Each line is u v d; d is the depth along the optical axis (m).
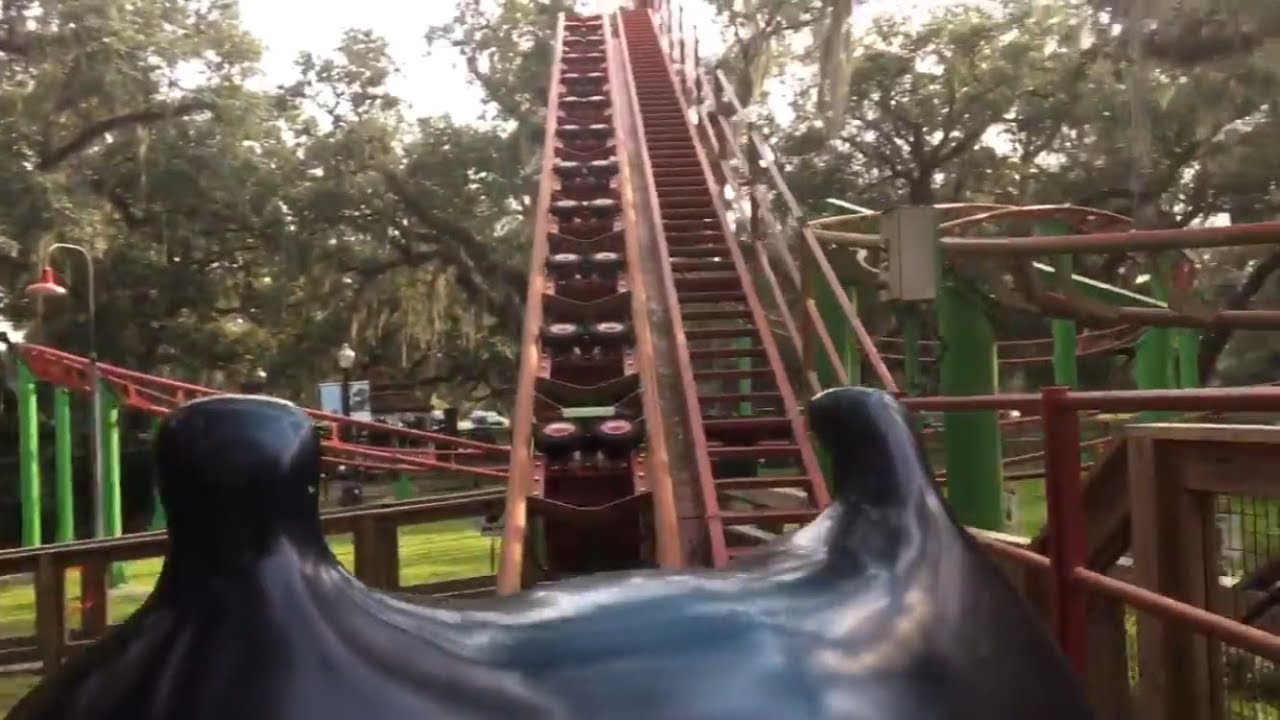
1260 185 35.59
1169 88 34.56
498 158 42.38
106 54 33.41
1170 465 5.81
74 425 35.00
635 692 0.95
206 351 38.72
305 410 1.13
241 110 36.59
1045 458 4.24
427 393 51.41
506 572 5.05
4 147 31.89
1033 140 43.00
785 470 17.41
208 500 0.99
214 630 0.94
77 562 11.91
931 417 18.75
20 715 1.00
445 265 42.12
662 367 9.25
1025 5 41.97
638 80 19.25
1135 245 8.33
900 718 1.02
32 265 30.72
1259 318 11.04
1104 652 6.10
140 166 34.69
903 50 42.88
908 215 9.23
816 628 1.09
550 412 7.90
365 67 42.09
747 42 39.00
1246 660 6.37
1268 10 22.06
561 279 10.93
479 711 0.92
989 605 1.24
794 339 11.02
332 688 0.90
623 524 6.91
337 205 38.62
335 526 12.00
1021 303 11.86
